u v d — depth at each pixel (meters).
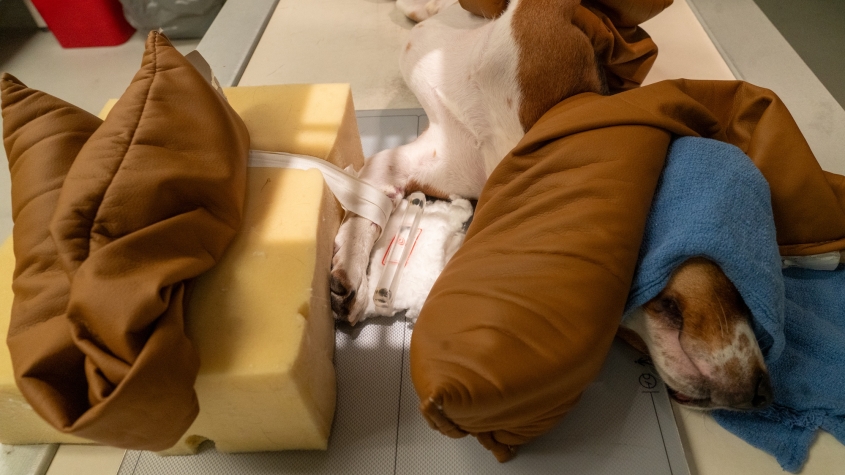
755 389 0.67
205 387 0.65
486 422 0.62
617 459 0.76
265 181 0.84
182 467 0.79
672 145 0.73
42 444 0.83
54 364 0.57
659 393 0.82
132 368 0.54
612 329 0.63
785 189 0.77
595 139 0.70
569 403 0.70
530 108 0.86
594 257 0.62
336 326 0.93
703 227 0.63
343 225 0.94
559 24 0.82
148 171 0.65
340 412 0.83
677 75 1.33
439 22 1.04
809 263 0.85
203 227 0.68
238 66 1.44
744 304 0.69
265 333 0.67
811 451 0.77
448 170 1.04
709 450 0.79
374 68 1.44
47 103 0.75
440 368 0.57
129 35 1.73
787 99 1.24
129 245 0.60
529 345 0.58
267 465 0.79
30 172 0.71
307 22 1.61
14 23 1.69
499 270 0.64
